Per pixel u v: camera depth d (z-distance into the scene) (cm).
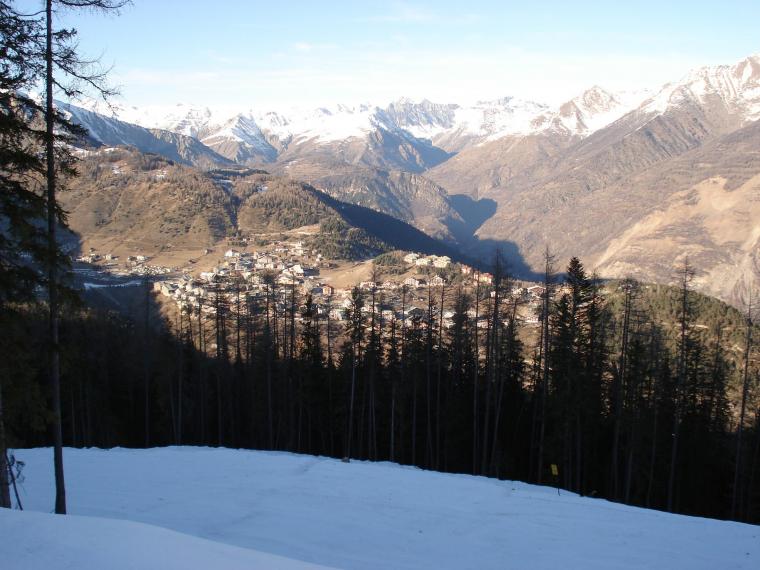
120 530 1119
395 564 1481
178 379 4875
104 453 3103
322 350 4916
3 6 1441
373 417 4109
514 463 4016
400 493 2244
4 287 1519
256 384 4697
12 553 975
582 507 2164
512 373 4209
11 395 1661
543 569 1495
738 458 3478
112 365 5194
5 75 1464
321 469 2670
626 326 3362
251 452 3228
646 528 1898
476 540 1708
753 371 4422
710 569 1546
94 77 1596
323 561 1473
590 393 3297
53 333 1653
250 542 1599
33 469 2612
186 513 1897
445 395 4319
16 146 1497
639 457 3628
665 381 3819
